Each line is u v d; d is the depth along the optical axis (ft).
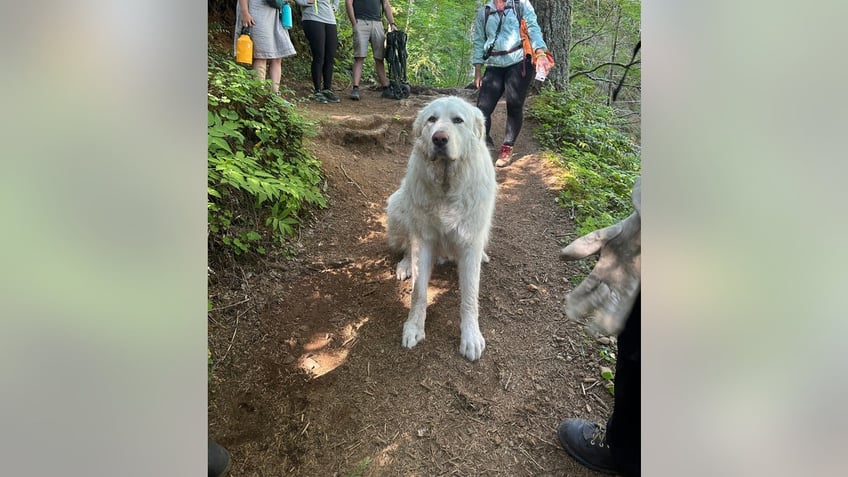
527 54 14.93
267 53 14.99
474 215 8.71
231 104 11.23
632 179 15.71
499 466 6.89
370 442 7.14
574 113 19.38
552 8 21.62
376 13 22.20
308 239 11.42
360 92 24.49
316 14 19.83
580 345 9.02
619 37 35.53
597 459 6.69
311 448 7.04
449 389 8.00
